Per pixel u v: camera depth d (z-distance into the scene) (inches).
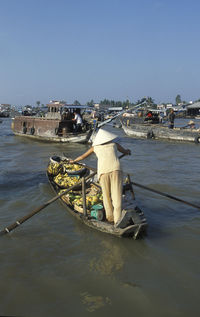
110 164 189.6
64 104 835.4
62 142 745.6
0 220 221.5
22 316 122.6
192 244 188.2
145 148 664.4
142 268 159.3
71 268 158.6
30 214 196.9
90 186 284.0
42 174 367.2
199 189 305.9
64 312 124.7
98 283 145.3
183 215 236.5
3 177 349.1
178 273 154.8
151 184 323.9
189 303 130.7
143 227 188.1
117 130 1330.0
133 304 129.8
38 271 155.3
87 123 782.5
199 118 2687.0
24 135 868.6
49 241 189.9
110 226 194.5
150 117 1050.7
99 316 122.2
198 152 603.5
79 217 217.8
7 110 3093.0
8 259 167.0
